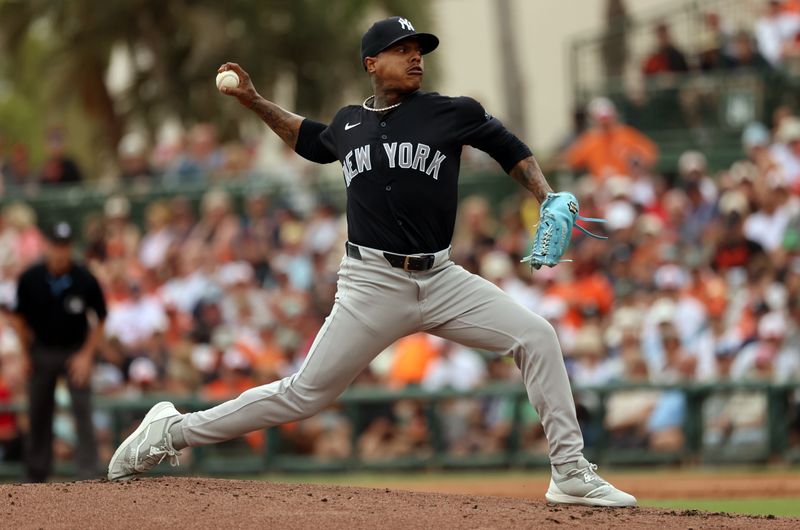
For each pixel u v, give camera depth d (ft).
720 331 143.74
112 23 241.76
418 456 147.74
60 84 250.78
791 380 137.28
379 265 67.56
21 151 223.71
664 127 198.59
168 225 188.44
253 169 208.85
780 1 195.83
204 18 236.84
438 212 67.36
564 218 68.03
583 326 147.64
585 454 142.00
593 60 214.69
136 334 166.50
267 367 151.94
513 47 244.63
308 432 151.74
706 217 163.43
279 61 243.40
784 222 155.22
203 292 170.81
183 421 72.90
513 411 145.48
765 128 192.44
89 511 65.31
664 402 141.38
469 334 69.21
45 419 121.08
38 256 188.14
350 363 68.69
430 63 243.81
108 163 254.27
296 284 171.12
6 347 156.87
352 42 244.83
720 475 133.69
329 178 193.36
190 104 241.55
